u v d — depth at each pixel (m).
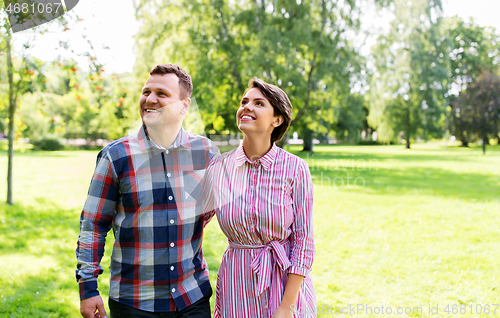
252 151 1.33
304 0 13.13
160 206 1.27
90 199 1.27
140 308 1.26
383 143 36.12
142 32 12.06
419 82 15.83
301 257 1.30
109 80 5.99
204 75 12.12
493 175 10.86
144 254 1.25
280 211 1.29
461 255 3.82
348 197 7.22
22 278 3.22
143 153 1.27
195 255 1.38
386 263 3.59
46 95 6.17
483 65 26.00
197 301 1.34
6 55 5.16
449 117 25.83
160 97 1.25
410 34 14.50
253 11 13.05
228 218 1.32
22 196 7.15
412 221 5.30
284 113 1.32
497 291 2.96
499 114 24.41
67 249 4.05
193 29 12.29
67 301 2.79
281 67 11.94
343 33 13.39
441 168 13.00
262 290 1.28
